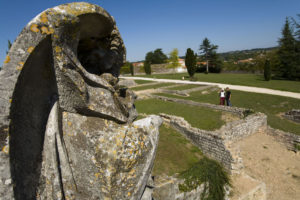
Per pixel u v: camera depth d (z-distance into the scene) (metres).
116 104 3.40
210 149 10.62
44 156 2.42
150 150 3.17
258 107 19.31
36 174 2.38
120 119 3.31
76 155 2.70
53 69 2.29
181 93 24.97
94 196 2.68
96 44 3.34
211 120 14.27
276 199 8.97
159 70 64.50
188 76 46.06
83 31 2.85
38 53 2.09
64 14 2.18
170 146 10.73
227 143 10.34
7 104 1.88
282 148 12.63
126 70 60.31
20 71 1.92
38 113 2.35
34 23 1.98
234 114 15.60
